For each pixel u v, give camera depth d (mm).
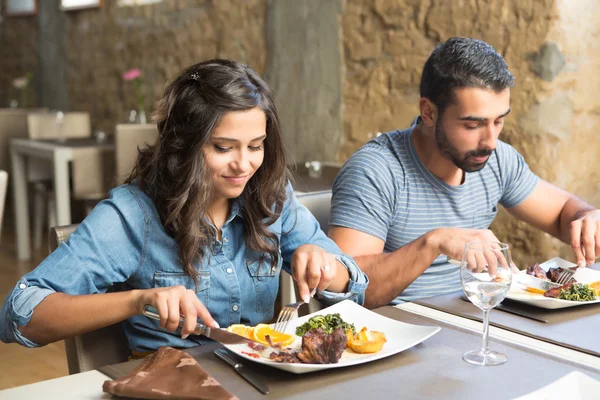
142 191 1293
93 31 5648
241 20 4152
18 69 6824
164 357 979
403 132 1756
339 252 1444
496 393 916
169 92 1250
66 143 4180
